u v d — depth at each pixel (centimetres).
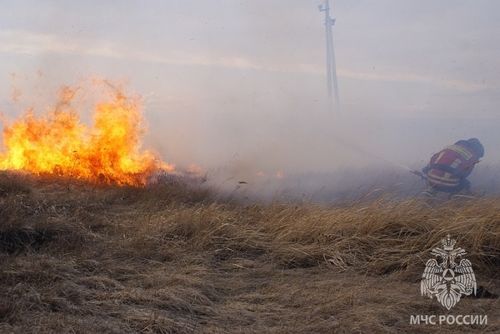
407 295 589
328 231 734
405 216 743
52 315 511
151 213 842
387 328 513
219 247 727
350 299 565
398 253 690
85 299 557
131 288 582
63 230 748
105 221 811
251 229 768
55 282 581
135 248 707
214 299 583
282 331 507
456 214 747
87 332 483
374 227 729
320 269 679
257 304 573
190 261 681
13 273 588
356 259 690
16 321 498
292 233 743
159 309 542
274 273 665
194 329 509
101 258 676
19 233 720
